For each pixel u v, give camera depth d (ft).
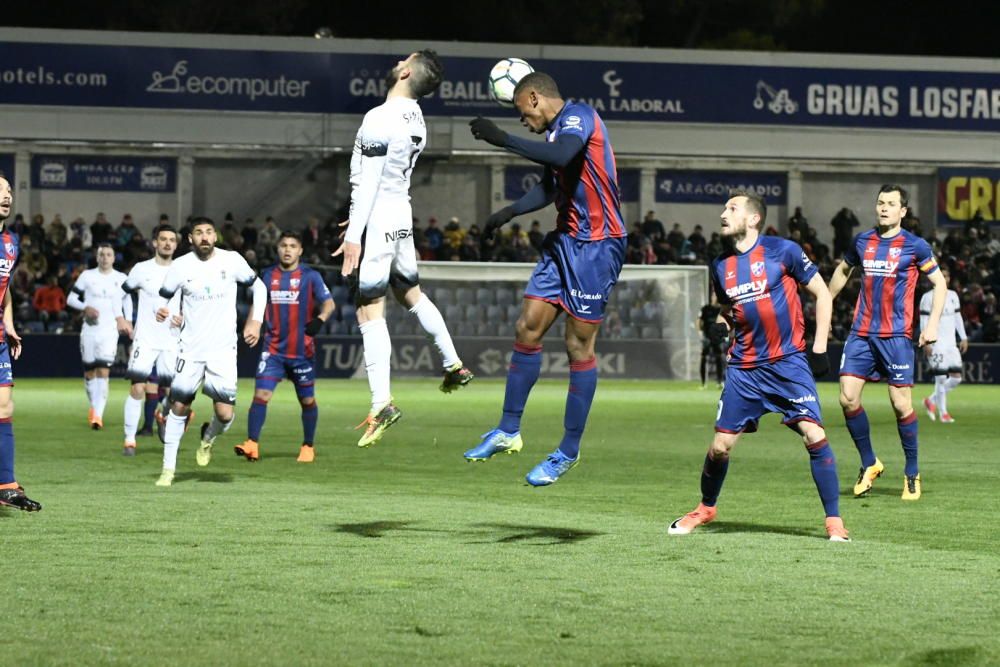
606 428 91.56
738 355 39.68
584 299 37.22
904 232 53.11
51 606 28.84
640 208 206.80
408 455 69.00
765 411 39.81
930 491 53.98
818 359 39.32
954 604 29.68
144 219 201.46
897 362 51.62
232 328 56.65
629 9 250.37
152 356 67.72
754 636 26.53
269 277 64.44
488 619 27.84
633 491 53.06
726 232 39.32
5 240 43.60
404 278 39.04
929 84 204.33
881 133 204.13
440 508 46.57
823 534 40.57
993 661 24.73
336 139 196.24
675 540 38.81
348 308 177.27
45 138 191.62
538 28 247.91
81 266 181.88
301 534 39.42
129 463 62.85
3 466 43.70
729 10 260.42
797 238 195.72
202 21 242.37
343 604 29.22
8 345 44.16
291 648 25.30
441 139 198.29
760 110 202.18
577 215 37.24
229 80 193.98
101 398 85.10
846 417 52.39
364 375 172.14
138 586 31.04
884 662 24.64
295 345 64.39
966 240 201.16
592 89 199.52
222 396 56.95
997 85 204.74
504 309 176.86
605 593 30.60
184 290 54.75
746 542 38.55
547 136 37.73
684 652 25.23
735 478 58.29
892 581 32.37
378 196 38.42
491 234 37.91
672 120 201.16
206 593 30.32
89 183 199.31
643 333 178.29
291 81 195.00
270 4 243.81
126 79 192.13
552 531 40.68
